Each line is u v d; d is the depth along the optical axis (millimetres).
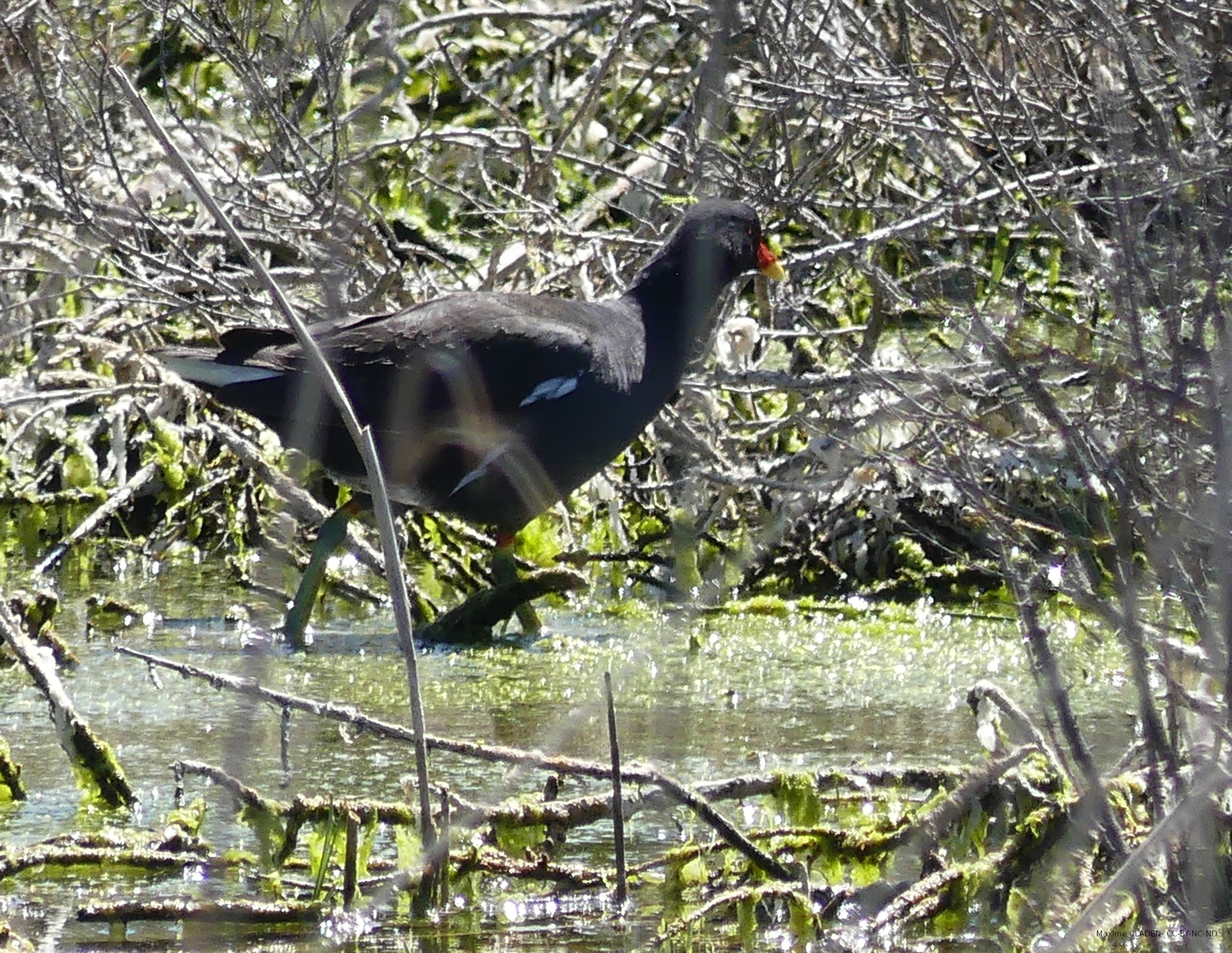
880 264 12594
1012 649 11445
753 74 13812
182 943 7332
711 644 11688
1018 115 10984
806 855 7973
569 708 10281
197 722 9883
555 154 13562
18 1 12383
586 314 11625
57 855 7801
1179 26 7578
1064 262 12188
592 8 14789
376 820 7828
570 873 7820
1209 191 6949
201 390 11750
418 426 11227
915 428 11898
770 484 11844
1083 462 7285
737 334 12766
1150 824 7625
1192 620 7328
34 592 11297
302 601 11664
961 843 7934
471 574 12914
